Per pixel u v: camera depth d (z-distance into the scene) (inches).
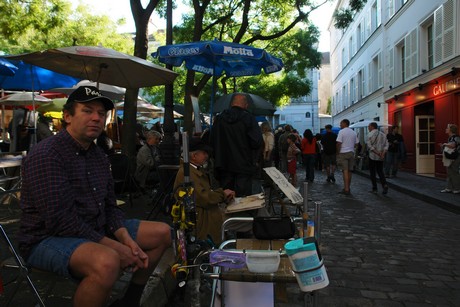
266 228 110.0
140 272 111.1
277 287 131.6
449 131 405.4
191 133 461.4
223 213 160.6
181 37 671.8
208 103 1022.4
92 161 105.3
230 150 200.5
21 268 96.5
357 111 1083.9
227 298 104.1
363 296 151.6
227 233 156.1
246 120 201.5
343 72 1295.5
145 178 305.4
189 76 465.1
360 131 997.8
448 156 391.9
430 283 165.5
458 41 484.4
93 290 87.5
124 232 106.7
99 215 105.1
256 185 247.9
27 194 96.0
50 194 92.4
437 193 389.7
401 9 679.7
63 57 230.4
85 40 668.1
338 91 1413.6
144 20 352.5
